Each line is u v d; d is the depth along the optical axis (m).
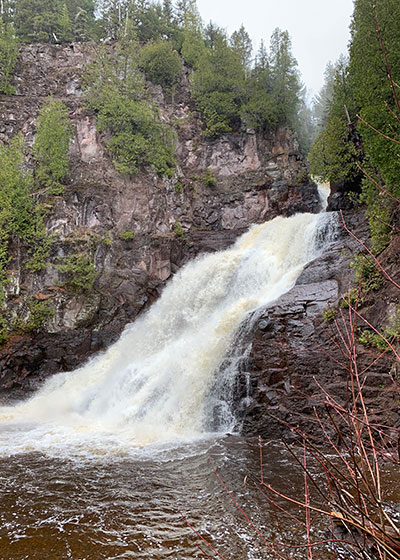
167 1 58.59
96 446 12.77
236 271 26.84
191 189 36.69
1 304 24.41
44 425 16.25
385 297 14.55
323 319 15.43
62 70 41.34
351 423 2.98
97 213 29.97
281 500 8.28
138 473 10.13
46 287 25.66
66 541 6.89
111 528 7.35
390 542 2.59
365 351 13.52
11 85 38.47
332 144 27.06
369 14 20.11
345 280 17.20
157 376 18.27
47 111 31.72
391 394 11.85
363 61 20.20
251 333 16.88
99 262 27.88
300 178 38.16
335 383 13.24
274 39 44.34
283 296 17.94
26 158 30.78
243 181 37.12
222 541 6.79
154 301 29.52
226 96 39.84
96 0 60.56
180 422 15.45
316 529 6.89
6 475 10.05
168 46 43.66
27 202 26.64
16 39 42.19
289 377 14.30
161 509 8.07
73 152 32.38
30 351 24.00
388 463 9.75
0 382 22.64
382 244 16.67
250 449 12.02
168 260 30.77
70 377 23.83
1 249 24.88
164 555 6.44
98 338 26.22
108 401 18.50
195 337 20.23
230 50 42.16
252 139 39.16
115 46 45.44
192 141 39.12
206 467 10.45
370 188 20.31
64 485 9.39
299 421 13.00
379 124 17.28
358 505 2.78
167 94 43.44
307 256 23.42
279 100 41.50
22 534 7.14
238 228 35.34
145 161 33.66
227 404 14.99
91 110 34.22
